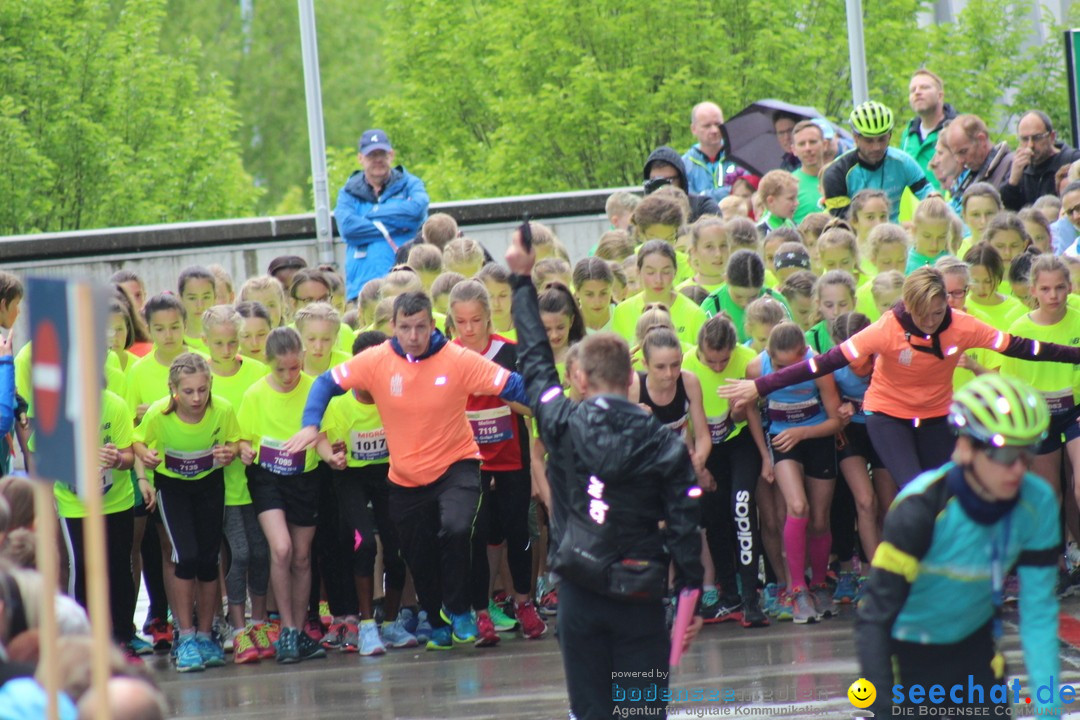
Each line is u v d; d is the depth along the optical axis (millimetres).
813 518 26562
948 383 25328
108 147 87688
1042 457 26656
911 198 35156
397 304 24688
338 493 26484
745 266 28141
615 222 35281
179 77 95938
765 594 27438
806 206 38500
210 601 26375
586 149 79375
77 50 88938
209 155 94625
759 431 26375
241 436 26125
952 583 13742
